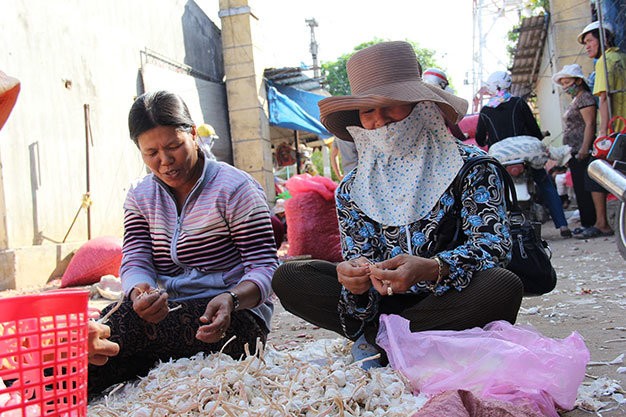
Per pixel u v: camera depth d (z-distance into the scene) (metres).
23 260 7.23
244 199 2.52
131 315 2.36
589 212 6.94
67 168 8.43
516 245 2.50
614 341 2.63
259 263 2.52
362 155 2.50
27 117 7.71
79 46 9.01
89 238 8.74
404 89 2.31
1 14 7.43
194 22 13.41
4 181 7.17
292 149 18.02
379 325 2.24
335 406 1.74
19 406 1.14
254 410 1.69
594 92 6.54
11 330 1.18
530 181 6.66
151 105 2.33
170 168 2.39
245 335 2.46
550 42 14.40
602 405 1.90
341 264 2.21
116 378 2.40
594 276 4.39
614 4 7.04
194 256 2.56
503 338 1.98
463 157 2.30
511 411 1.58
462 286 2.13
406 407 1.74
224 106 13.93
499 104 6.68
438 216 2.29
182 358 2.32
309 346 2.90
